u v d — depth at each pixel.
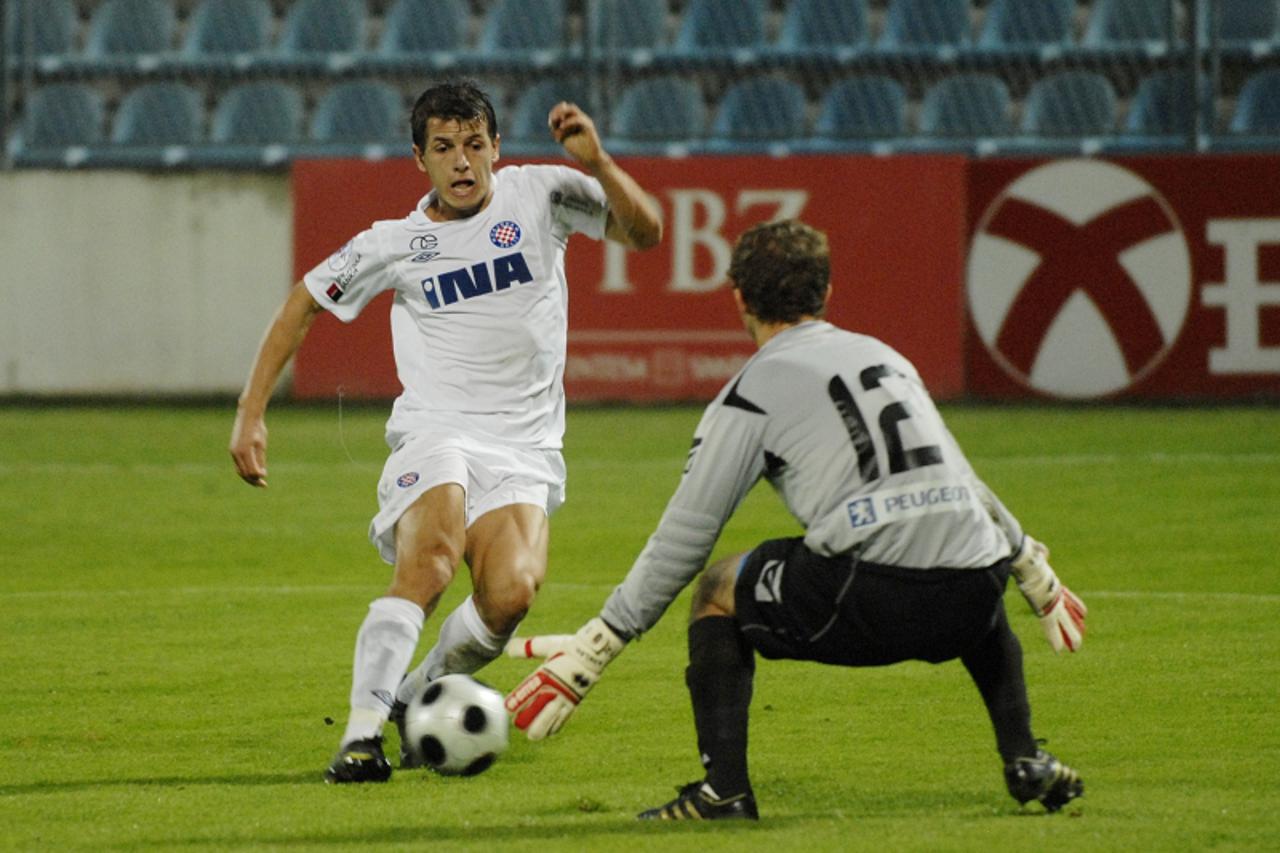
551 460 19.58
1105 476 40.66
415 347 19.55
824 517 14.32
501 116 59.81
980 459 43.19
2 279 54.75
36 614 27.45
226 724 20.25
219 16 62.59
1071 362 52.09
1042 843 14.08
